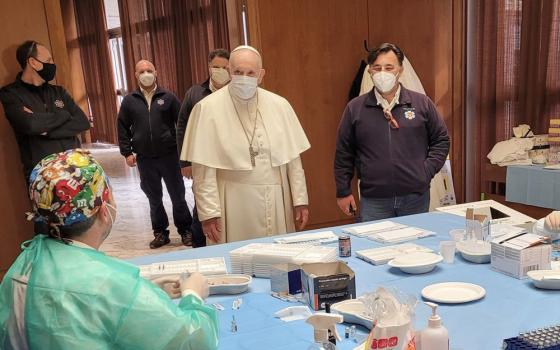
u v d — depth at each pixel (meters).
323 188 4.30
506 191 3.63
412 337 1.05
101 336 0.95
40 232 1.06
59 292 0.95
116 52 11.14
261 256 1.72
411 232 2.06
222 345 1.20
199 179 2.45
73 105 3.32
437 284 1.50
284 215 2.57
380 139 2.53
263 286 1.64
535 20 3.98
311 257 1.66
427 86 4.51
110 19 11.07
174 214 4.43
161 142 4.23
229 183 2.46
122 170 8.81
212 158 2.39
